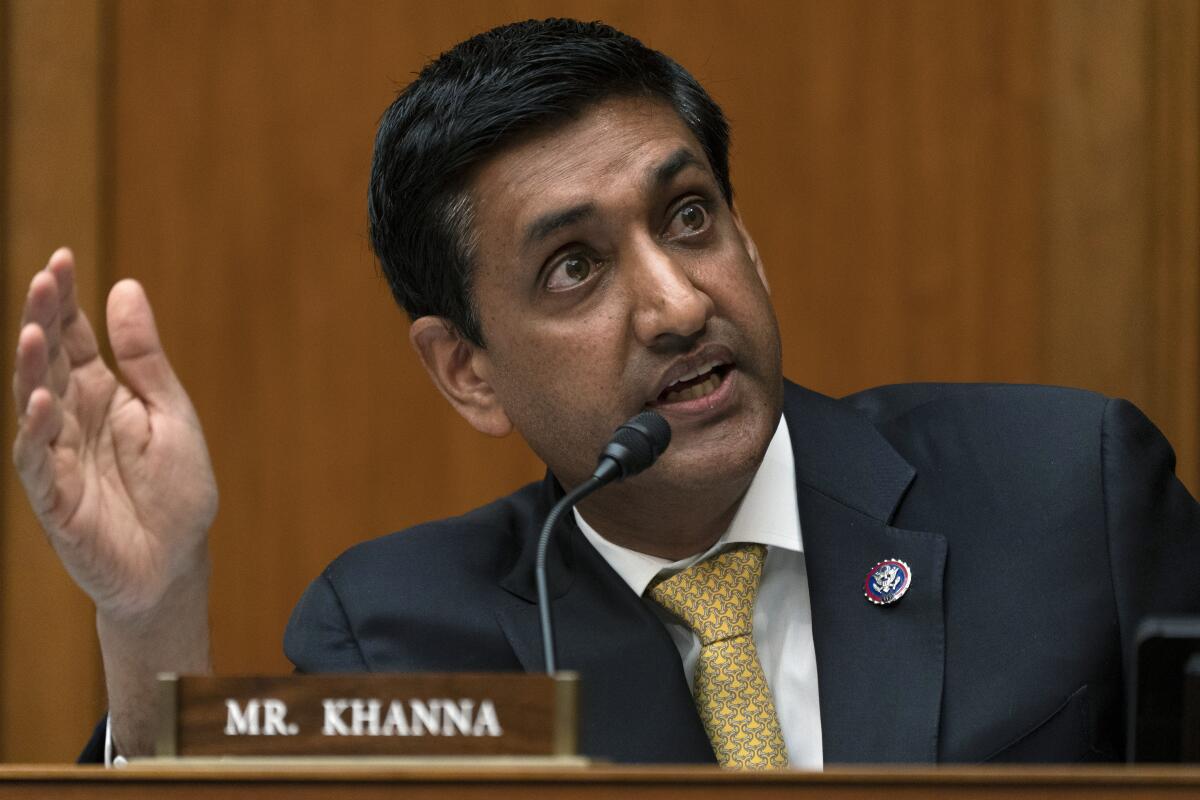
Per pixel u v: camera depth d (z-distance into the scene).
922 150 11.62
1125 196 11.39
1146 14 11.41
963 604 6.36
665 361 6.19
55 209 11.96
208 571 6.22
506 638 6.76
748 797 3.77
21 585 11.75
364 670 6.82
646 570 6.76
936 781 3.72
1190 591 6.38
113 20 12.11
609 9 11.88
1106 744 6.15
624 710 6.41
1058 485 6.56
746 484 6.45
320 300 11.89
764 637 6.61
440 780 3.92
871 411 7.24
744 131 11.72
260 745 4.25
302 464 11.82
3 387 11.83
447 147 6.55
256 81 12.02
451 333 7.02
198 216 11.98
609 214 6.27
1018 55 11.62
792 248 11.63
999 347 11.47
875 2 11.73
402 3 11.98
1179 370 11.23
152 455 5.97
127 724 6.16
